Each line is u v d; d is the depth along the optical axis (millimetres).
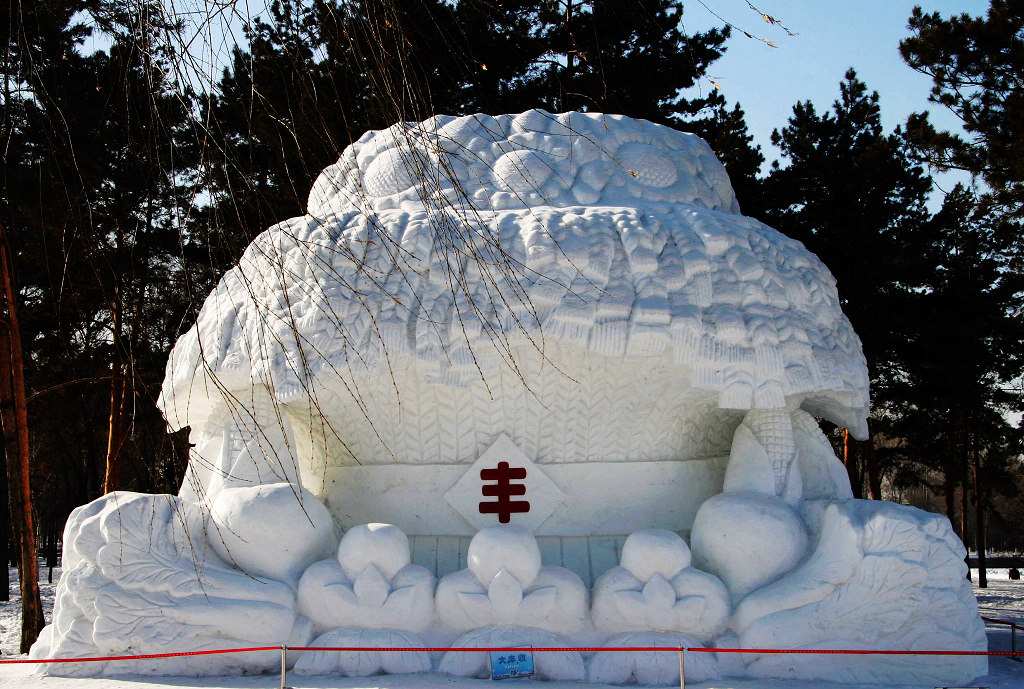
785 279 8195
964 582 7070
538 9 10523
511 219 8055
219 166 4387
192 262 13266
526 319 7531
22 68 5770
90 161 10273
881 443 26250
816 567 7148
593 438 8062
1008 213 16109
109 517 7031
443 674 6906
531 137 8945
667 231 8156
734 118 18719
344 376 7605
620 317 7562
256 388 7875
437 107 12789
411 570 7293
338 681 6652
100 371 14875
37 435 24312
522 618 7094
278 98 13320
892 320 17719
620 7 15180
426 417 7988
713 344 7648
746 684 6676
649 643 7023
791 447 8008
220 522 7305
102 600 6871
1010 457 24953
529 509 7922
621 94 17000
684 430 8289
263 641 6941
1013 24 14508
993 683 6996
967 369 18828
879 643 6938
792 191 17953
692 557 7656
